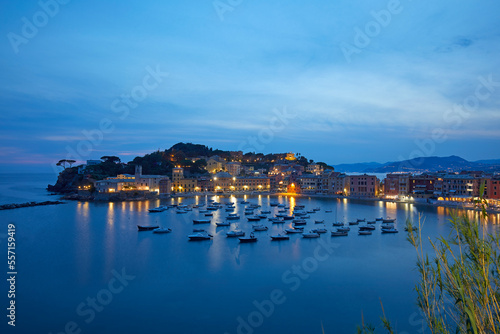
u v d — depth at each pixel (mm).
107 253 79312
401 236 97500
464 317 12094
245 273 65375
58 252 79875
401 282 60094
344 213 145000
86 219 126500
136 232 103500
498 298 11484
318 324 46125
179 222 121438
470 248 11898
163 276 63812
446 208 155375
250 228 111188
